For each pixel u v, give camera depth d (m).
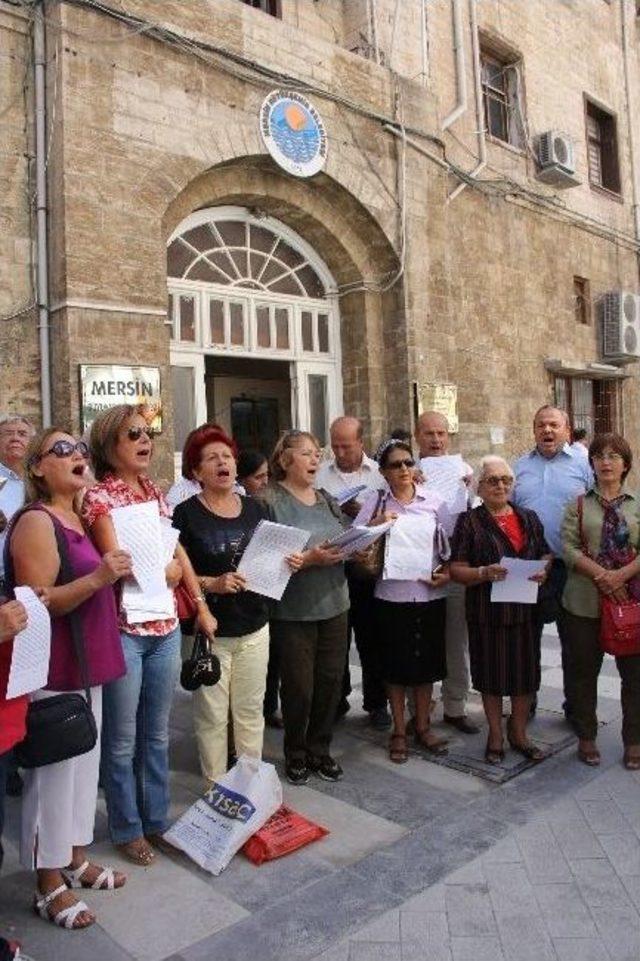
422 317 9.68
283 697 4.12
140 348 7.12
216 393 11.44
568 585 4.43
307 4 9.59
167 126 7.40
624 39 14.73
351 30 10.04
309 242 9.50
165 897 3.05
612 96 14.36
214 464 3.78
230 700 3.94
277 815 3.54
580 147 13.47
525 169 12.22
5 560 2.85
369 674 4.91
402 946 2.72
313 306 9.57
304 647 4.07
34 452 3.00
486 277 11.35
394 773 4.24
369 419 9.58
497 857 3.30
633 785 4.01
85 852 3.41
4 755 2.71
